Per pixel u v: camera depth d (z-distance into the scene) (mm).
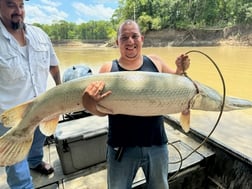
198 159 2617
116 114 1653
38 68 2359
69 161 2605
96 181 2529
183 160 2619
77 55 27469
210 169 2732
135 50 1711
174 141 3082
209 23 38875
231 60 18219
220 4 38469
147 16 37562
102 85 1505
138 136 1711
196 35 35969
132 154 1735
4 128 2137
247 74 12641
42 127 1753
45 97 1659
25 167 2209
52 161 2916
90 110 1509
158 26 37531
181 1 38375
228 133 5609
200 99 1669
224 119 6488
